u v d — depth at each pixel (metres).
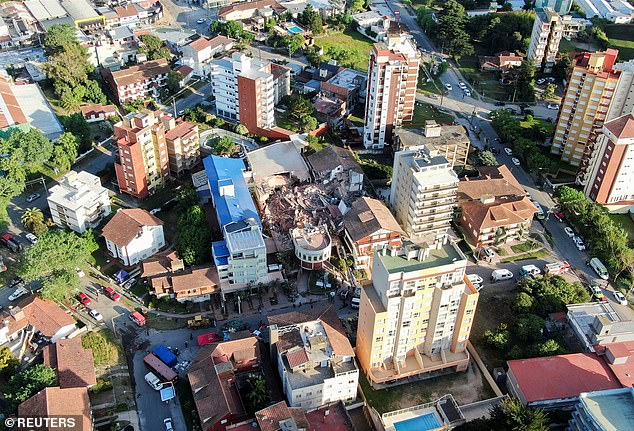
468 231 191.12
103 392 141.00
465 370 149.62
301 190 197.12
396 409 140.00
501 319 163.38
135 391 143.12
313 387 132.88
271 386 141.62
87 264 174.62
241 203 184.12
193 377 137.75
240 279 164.88
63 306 161.75
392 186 195.50
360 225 176.38
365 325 141.00
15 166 194.50
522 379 137.75
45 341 151.50
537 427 121.94
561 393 135.12
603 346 144.75
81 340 151.50
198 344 154.00
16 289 166.75
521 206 190.38
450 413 129.50
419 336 143.62
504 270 177.12
